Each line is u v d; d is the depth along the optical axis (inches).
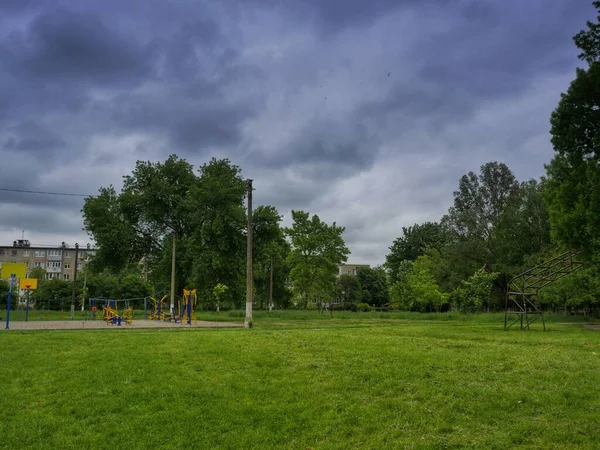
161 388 380.5
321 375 405.7
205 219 1911.9
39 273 3735.2
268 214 2012.8
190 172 2150.6
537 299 1665.8
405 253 3791.8
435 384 373.1
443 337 711.7
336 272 2191.2
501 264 2465.6
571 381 375.9
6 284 2955.2
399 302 2262.6
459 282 2544.3
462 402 331.9
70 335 677.9
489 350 523.2
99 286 3161.9
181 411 336.5
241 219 1915.6
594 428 286.4
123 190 2071.9
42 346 554.9
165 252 2030.0
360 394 359.3
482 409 319.3
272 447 283.9
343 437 293.3
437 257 2906.0
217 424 316.8
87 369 437.1
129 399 360.2
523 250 2438.5
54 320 1508.4
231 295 2215.8
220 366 440.5
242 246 1973.4
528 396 339.0
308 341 579.2
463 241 2726.4
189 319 1279.5
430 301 2177.7
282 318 1651.1
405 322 1374.3
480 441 274.8
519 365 430.6
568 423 294.8
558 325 1227.2
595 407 318.7
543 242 2385.6
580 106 1171.3
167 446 289.3
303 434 299.0
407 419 310.8
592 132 1169.4
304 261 2146.9
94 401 358.3
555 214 1434.5
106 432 309.9
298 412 330.0
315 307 2497.5
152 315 1675.7
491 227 2746.1
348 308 3353.8
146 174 2068.2
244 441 291.1
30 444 296.7
